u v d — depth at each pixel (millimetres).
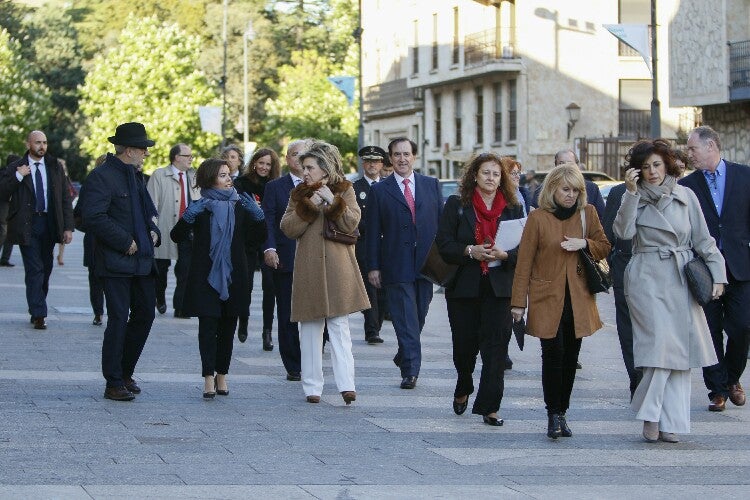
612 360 16297
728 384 12641
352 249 12406
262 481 8562
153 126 88000
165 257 20047
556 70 55188
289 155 13852
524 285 10508
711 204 12461
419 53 64812
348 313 12156
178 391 12742
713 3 40625
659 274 10500
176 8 110438
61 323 18484
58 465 8891
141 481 8430
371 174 16797
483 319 11180
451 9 61094
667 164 10664
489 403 11156
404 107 68375
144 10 110750
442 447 10117
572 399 12953
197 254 12234
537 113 55062
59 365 14125
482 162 11109
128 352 12305
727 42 39969
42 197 17531
